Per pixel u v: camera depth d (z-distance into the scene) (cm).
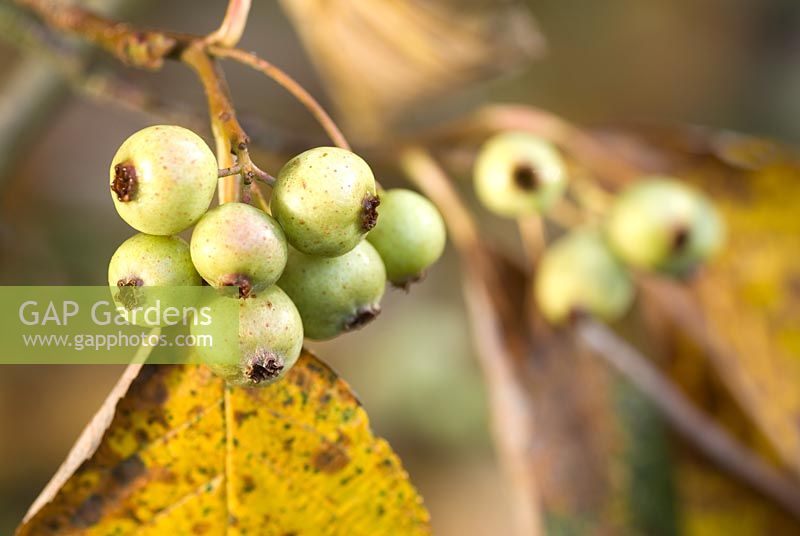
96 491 26
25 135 39
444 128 34
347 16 36
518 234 54
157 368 26
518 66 38
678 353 36
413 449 55
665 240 33
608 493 32
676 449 33
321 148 25
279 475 26
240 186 25
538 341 33
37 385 55
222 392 26
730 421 36
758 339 35
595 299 33
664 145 35
